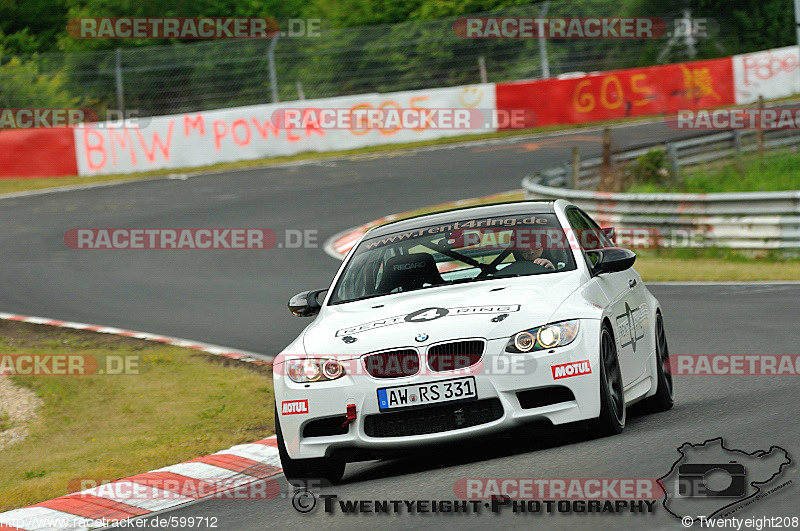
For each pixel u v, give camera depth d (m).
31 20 142.12
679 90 104.25
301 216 74.25
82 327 46.47
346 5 128.25
